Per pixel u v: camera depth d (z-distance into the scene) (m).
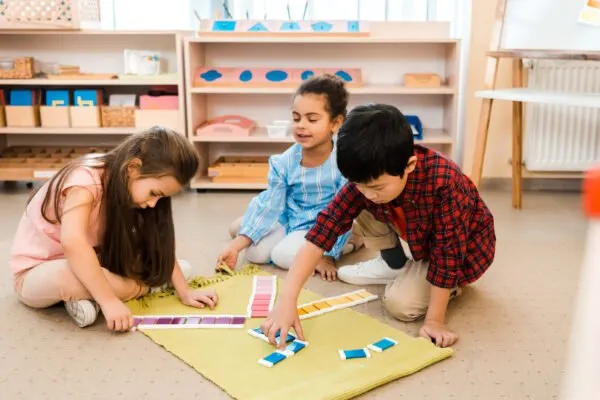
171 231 1.36
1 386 1.06
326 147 1.68
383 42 2.58
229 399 1.01
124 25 2.82
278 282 1.53
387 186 1.08
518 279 1.59
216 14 2.68
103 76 2.61
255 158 2.83
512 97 2.16
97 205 1.28
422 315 1.33
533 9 2.36
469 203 1.24
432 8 2.81
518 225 2.14
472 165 2.69
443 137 2.61
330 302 1.38
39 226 1.33
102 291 1.25
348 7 2.81
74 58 2.83
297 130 1.61
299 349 1.15
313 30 2.57
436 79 2.61
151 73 2.67
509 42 2.44
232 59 2.81
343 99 1.63
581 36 2.26
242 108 2.87
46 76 2.68
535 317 1.35
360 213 1.40
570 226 2.13
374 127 1.04
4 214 2.27
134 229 1.33
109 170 1.26
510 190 2.74
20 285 1.36
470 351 1.19
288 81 2.60
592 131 2.62
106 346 1.20
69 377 1.09
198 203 2.47
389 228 1.42
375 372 1.07
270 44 2.79
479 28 2.65
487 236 1.34
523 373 1.11
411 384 1.06
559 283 1.57
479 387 1.06
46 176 2.60
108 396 1.03
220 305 1.37
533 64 2.60
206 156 2.85
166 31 2.56
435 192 1.18
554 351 1.19
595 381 0.41
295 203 1.76
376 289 1.51
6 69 2.60
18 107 2.62
